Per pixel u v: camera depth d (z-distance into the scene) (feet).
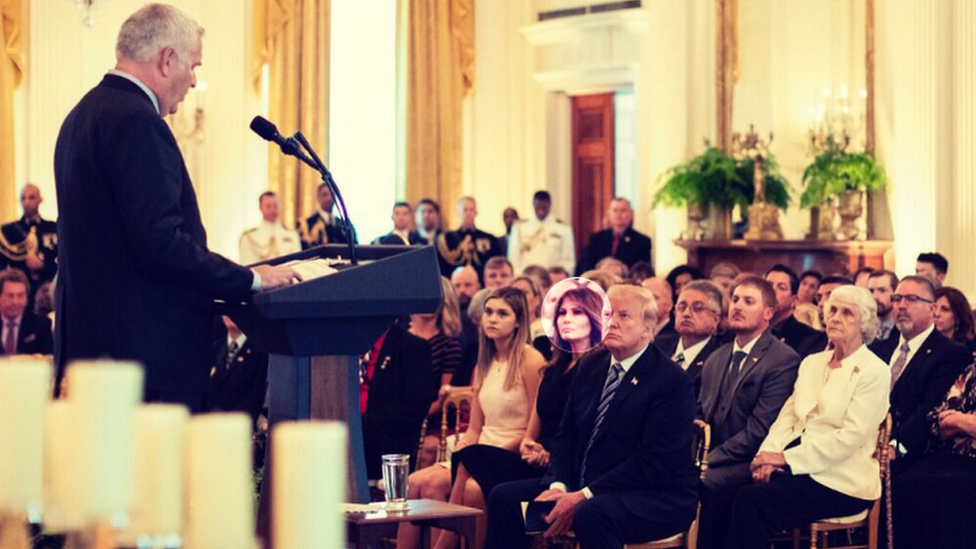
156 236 13.91
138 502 6.43
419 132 60.13
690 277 37.86
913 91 44.34
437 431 29.53
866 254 47.26
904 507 23.43
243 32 53.42
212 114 52.47
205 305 14.74
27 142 49.26
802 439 22.65
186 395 14.53
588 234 61.87
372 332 14.67
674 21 53.72
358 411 15.11
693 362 26.25
